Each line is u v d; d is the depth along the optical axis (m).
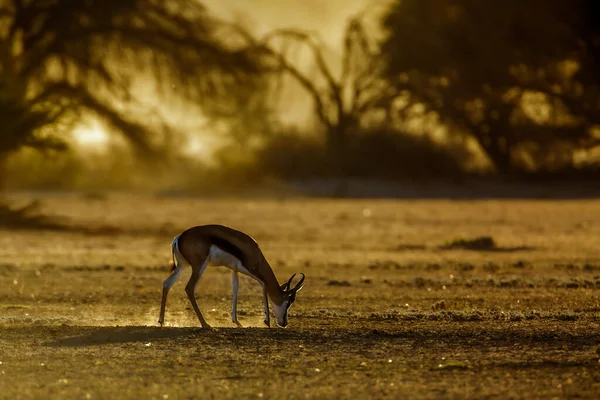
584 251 45.22
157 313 26.06
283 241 51.72
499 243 49.69
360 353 19.14
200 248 22.36
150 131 105.69
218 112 111.06
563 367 17.69
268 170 111.19
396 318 24.25
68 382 16.77
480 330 21.84
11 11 103.81
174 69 105.94
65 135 63.03
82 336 21.06
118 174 108.56
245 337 20.95
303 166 113.31
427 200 96.44
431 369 17.64
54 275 35.06
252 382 16.70
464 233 56.34
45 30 103.12
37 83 103.12
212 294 29.98
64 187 103.75
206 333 21.42
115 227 60.41
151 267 37.78
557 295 29.70
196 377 17.12
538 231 57.41
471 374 17.20
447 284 32.69
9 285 32.12
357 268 38.59
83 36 103.75
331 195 103.19
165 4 105.94
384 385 16.44
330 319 24.23
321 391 16.05
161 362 18.36
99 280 33.69
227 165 107.12
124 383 16.67
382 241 51.59
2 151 61.28
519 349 19.39
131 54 106.75
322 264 40.06
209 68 107.81
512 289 31.41
